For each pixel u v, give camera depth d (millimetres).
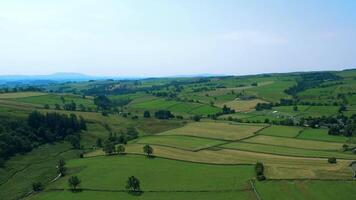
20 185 141250
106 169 151625
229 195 117750
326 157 159000
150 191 124625
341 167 140500
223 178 133375
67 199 122062
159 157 164875
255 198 114188
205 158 161500
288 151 171625
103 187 130625
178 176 138125
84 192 127500
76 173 149500
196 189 124000
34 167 163250
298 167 141875
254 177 132125
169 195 120375
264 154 166500
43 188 135500
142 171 146000
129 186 125312
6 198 129125
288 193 116125
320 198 111562
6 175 151375
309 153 167125
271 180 127125
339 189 117688
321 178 127312
